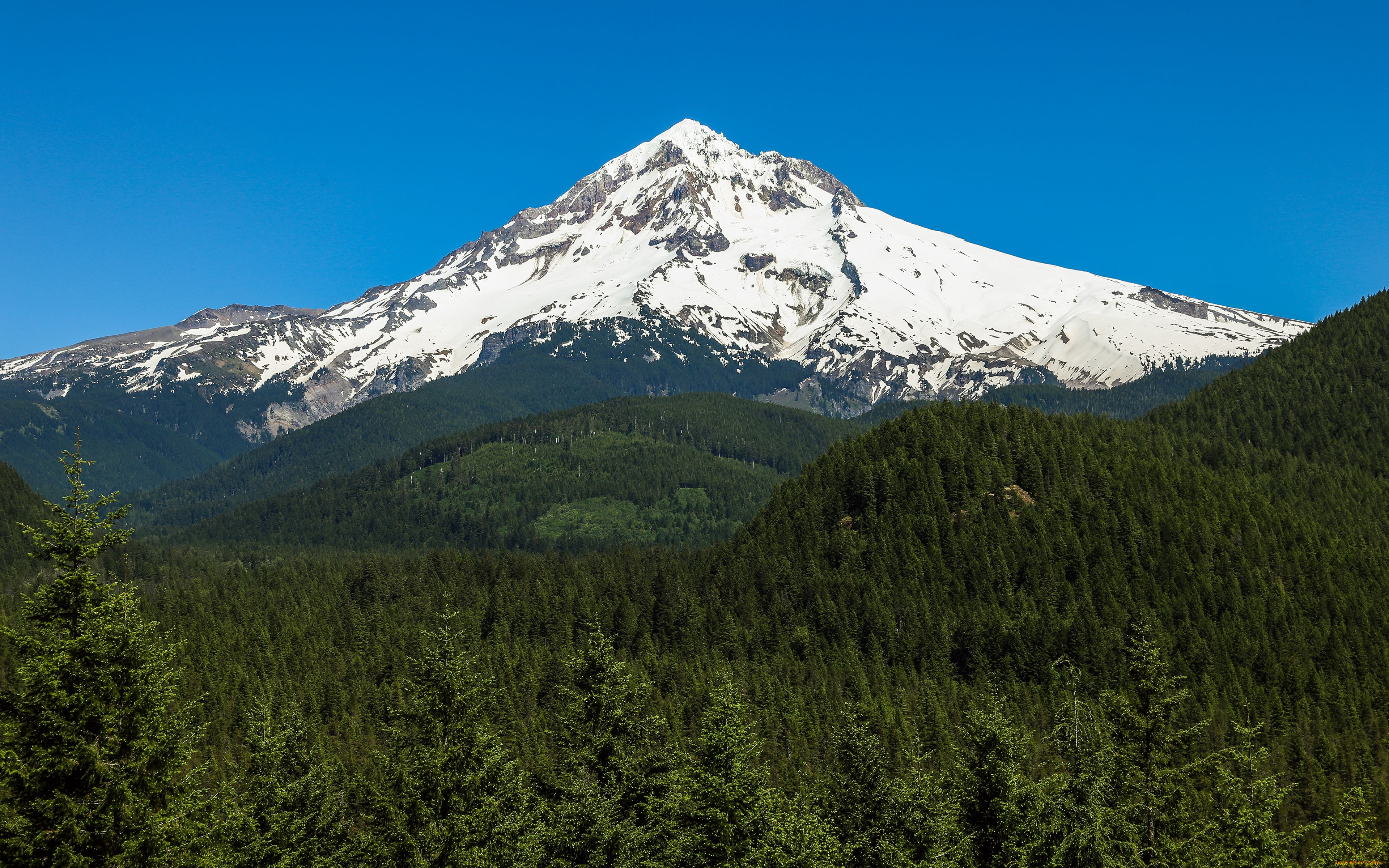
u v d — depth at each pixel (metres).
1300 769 119.38
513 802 58.22
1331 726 140.88
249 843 63.22
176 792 47.50
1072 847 54.06
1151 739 57.16
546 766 108.94
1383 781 111.12
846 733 69.19
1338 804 90.81
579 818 60.31
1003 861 56.34
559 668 153.50
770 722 134.00
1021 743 60.12
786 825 56.31
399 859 54.94
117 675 46.59
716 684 138.50
